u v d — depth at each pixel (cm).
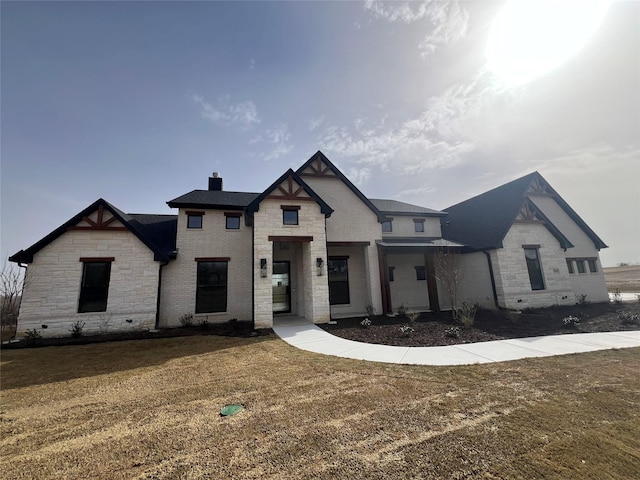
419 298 1680
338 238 1462
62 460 323
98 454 332
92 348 911
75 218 1168
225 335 1064
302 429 372
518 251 1509
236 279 1447
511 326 1073
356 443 334
